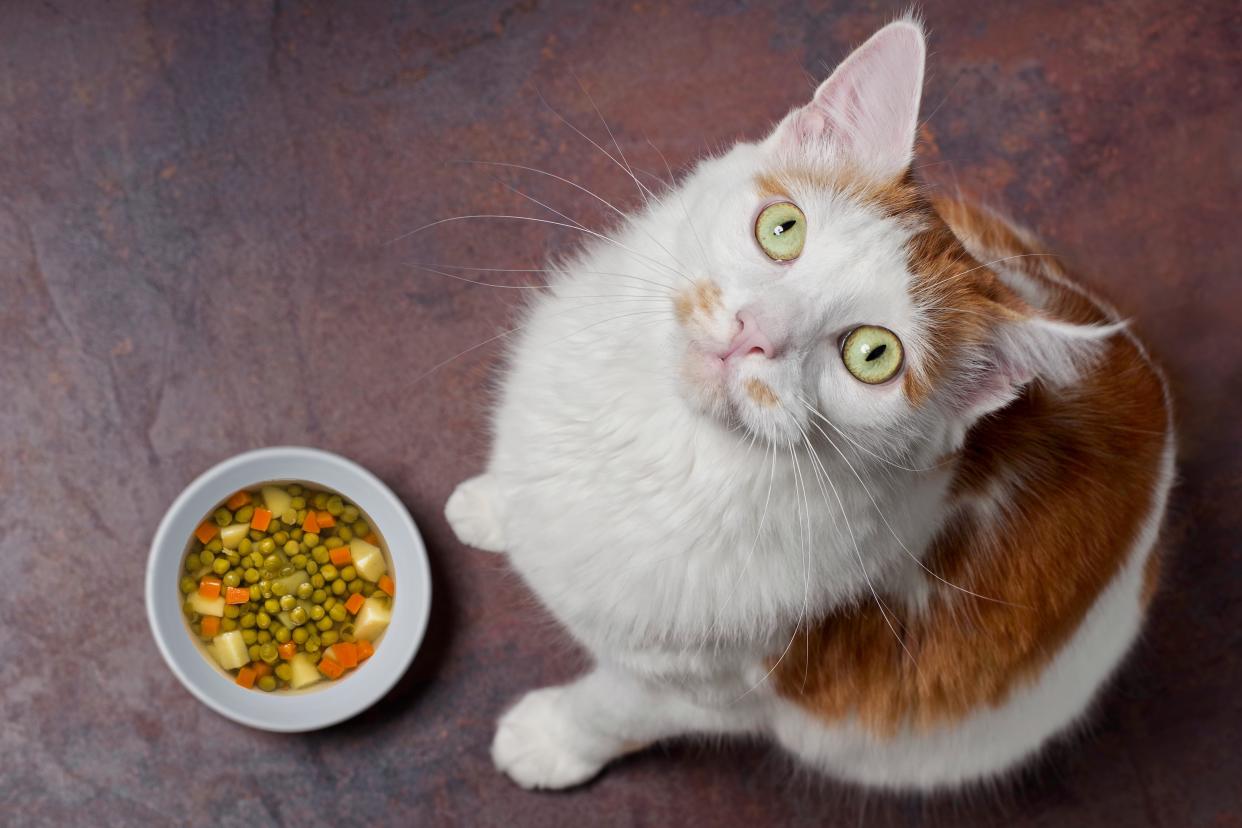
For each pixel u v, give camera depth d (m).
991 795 0.90
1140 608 0.79
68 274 0.89
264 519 0.83
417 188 0.93
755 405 0.64
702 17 0.96
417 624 0.83
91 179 0.90
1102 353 0.71
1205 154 0.97
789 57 0.96
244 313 0.90
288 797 0.87
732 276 0.64
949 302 0.65
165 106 0.91
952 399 0.66
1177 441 0.84
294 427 0.90
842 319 0.64
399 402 0.91
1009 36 0.97
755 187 0.65
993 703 0.76
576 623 0.73
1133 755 0.91
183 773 0.86
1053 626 0.74
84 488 0.88
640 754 0.89
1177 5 0.98
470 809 0.88
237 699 0.82
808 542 0.68
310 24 0.93
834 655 0.73
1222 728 0.91
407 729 0.88
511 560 0.80
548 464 0.71
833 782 0.89
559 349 0.70
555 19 0.95
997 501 0.71
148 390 0.89
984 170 0.96
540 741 0.85
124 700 0.86
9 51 0.90
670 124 0.95
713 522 0.68
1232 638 0.92
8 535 0.87
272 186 0.92
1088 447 0.72
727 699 0.75
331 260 0.91
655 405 0.67
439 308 0.92
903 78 0.66
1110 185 0.96
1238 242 0.96
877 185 0.66
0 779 0.85
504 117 0.94
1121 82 0.97
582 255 0.74
